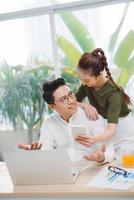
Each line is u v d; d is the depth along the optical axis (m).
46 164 1.27
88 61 1.77
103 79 1.86
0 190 1.29
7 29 3.10
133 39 2.79
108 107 1.79
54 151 1.25
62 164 1.25
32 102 3.08
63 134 1.70
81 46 2.94
